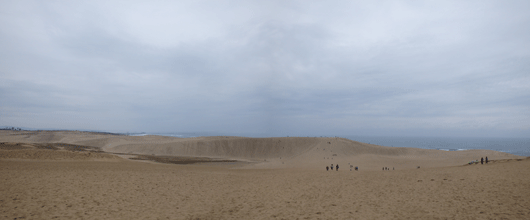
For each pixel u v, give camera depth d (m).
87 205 12.83
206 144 171.25
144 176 23.47
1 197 13.21
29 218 10.49
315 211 12.60
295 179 25.33
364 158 104.81
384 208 12.77
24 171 21.89
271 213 12.42
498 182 17.03
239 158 152.62
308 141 171.00
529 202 12.34
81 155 44.47
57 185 16.77
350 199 15.18
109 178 20.94
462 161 92.75
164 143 170.88
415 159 105.44
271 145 171.50
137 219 11.13
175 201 14.77
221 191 18.44
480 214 10.99
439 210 11.94
